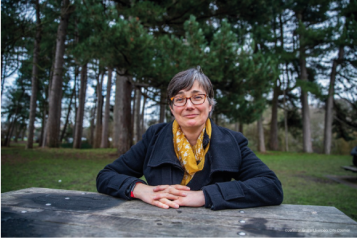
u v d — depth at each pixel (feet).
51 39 43.45
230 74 24.30
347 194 13.24
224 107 29.04
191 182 3.88
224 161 3.83
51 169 19.31
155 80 23.61
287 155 44.39
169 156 3.90
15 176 16.02
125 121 29.55
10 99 68.64
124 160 4.40
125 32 18.24
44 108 61.16
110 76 55.21
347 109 57.88
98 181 4.07
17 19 20.02
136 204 3.47
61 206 3.30
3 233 2.39
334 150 67.62
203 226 2.65
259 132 53.78
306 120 53.57
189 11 26.96
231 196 3.27
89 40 19.70
